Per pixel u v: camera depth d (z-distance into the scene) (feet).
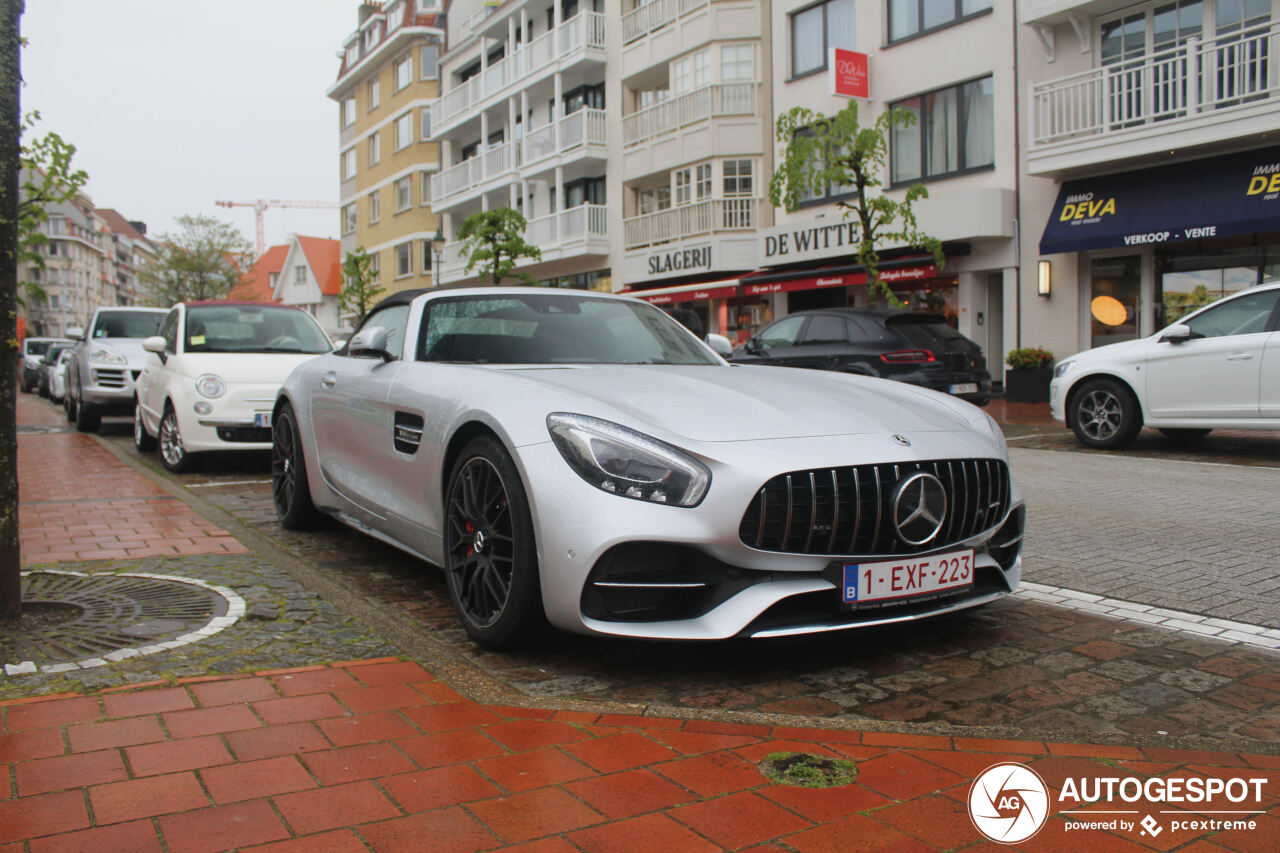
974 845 6.10
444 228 119.96
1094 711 8.57
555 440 9.33
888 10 61.57
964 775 7.13
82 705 8.34
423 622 11.47
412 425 12.18
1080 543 16.29
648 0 80.74
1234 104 45.80
